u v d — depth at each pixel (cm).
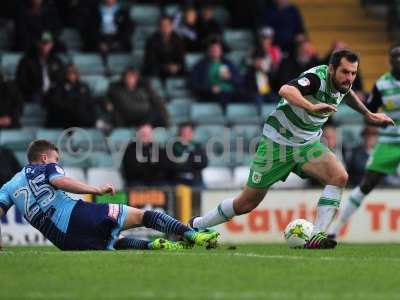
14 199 3105
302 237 3391
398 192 4672
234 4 6462
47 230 3092
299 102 3017
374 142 5197
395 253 3322
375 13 6888
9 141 5372
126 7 6341
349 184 5212
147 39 5956
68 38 6272
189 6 6247
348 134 5653
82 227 3073
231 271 2567
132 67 5591
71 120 5450
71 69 5484
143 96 5459
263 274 2522
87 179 5019
